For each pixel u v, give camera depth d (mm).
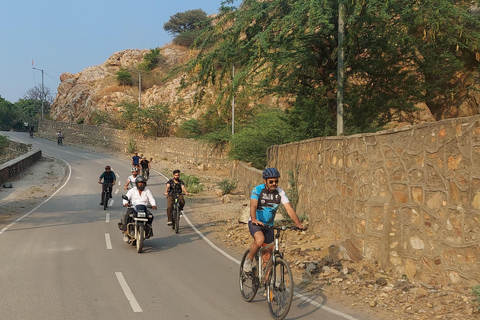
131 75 79250
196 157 44406
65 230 14273
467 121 6832
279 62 17156
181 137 51344
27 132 89125
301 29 15016
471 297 6395
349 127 18297
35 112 114625
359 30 15734
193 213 18812
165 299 7113
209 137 41625
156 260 10180
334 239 11273
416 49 17172
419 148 7949
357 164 10055
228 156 35781
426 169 7730
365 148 9734
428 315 6195
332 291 7617
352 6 15281
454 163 7070
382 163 9039
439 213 7383
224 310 6586
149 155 53531
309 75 19125
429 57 16812
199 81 17406
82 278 8375
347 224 10453
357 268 8812
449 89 17531
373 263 9000
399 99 17062
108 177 19578
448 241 7145
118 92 74000
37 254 10609
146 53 89750
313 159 13242
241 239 12977
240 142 30500
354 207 10047
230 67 17359
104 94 77875
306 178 13906
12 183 30750
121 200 22828
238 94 17984
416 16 14719
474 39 14969
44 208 19812
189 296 7305
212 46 17641
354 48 16594
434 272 7453
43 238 12812
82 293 7363
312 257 9977
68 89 90000
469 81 17719
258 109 40469
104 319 6109
